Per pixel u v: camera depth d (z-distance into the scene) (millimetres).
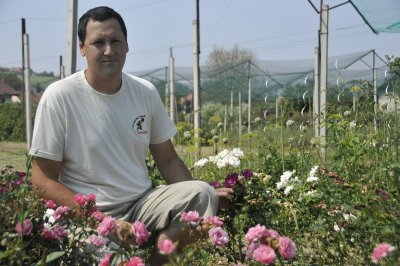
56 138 2857
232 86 22344
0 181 3094
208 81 24688
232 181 3115
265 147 5234
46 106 2869
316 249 3129
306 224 3240
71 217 2523
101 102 2932
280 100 5184
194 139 6180
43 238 2418
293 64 19984
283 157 4652
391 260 2152
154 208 2809
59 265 2422
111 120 2934
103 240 2436
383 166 3041
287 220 3279
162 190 2857
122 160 2951
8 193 2555
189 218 2277
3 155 11938
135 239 2291
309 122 6289
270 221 3160
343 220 2822
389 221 2566
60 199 2754
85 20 2934
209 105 25266
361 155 4098
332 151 5500
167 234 2746
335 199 3121
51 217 2590
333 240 2883
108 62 2877
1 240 2293
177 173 3260
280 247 2111
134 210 2912
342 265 2826
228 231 3104
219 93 24328
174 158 3309
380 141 4219
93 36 2885
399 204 2719
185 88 26000
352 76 16547
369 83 4980
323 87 7059
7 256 2215
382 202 2777
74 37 5121
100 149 2893
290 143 5230
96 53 2877
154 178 4148
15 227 2348
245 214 3105
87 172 2896
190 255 2012
